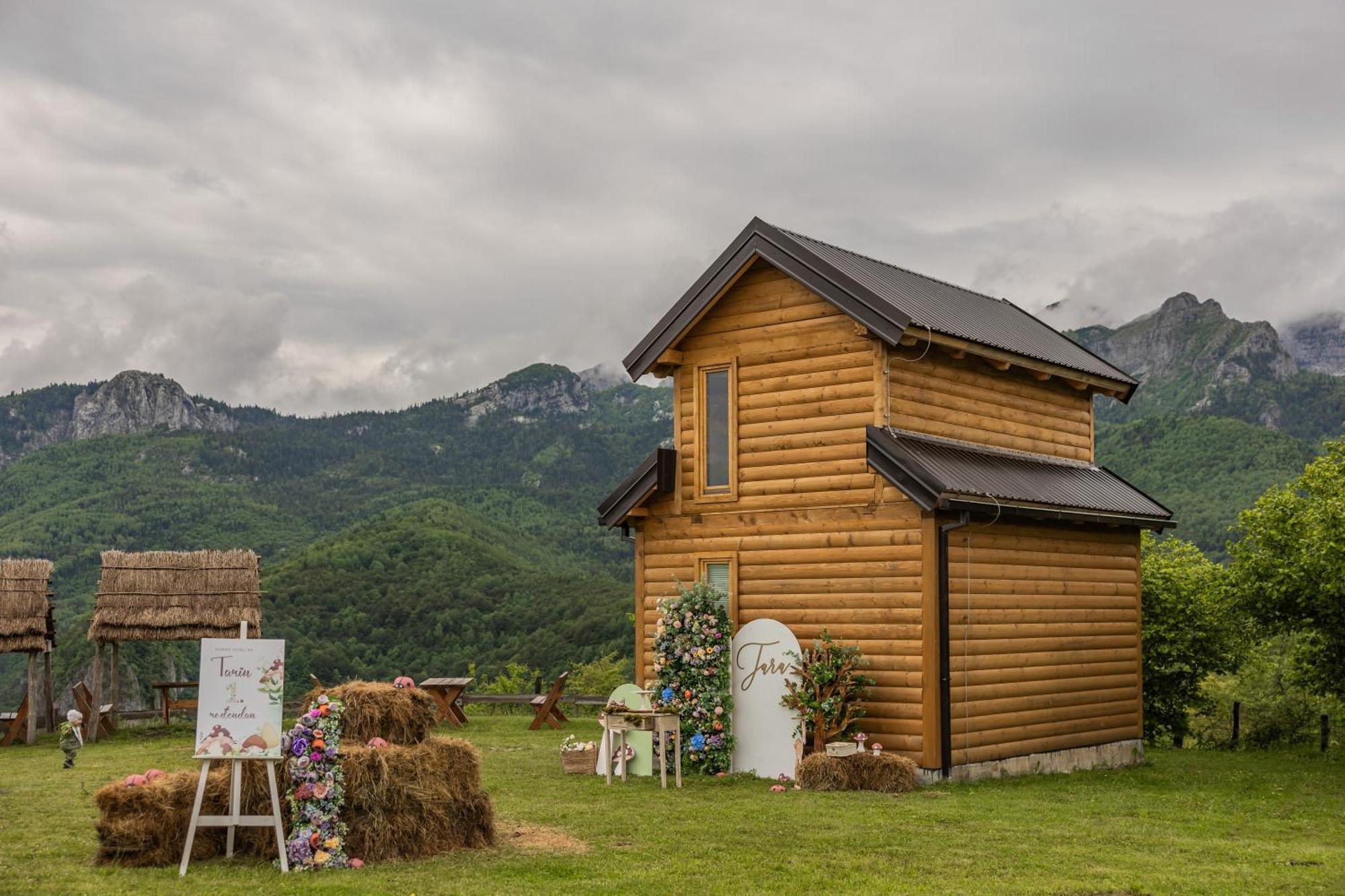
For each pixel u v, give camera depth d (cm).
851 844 1237
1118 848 1262
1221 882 1105
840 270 1806
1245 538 2512
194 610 2627
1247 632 2688
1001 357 1959
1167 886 1080
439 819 1160
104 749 2250
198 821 1067
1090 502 1962
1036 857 1191
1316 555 2272
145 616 2600
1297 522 2395
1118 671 2139
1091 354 2359
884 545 1775
